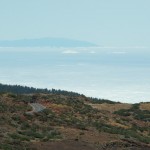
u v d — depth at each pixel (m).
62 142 39.38
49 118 53.66
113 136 46.53
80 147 38.44
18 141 37.44
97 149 38.75
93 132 47.97
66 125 51.12
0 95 67.25
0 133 40.22
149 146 43.88
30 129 44.84
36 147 36.59
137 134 54.16
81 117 62.12
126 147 41.38
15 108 56.28
